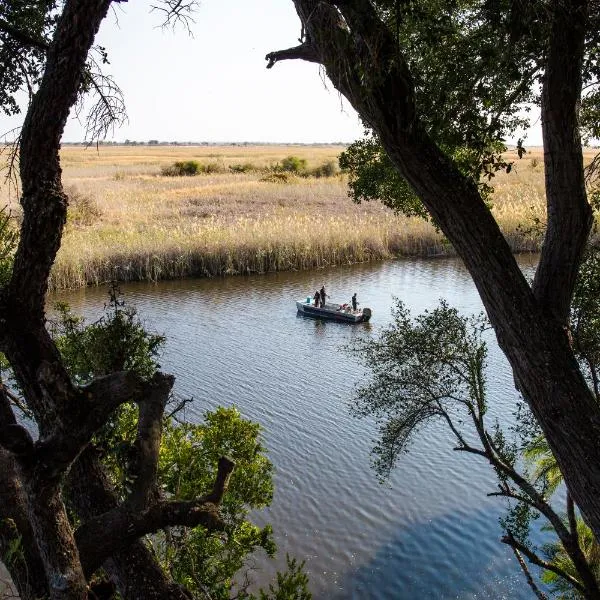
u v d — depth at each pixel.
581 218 7.24
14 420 6.39
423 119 7.71
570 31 6.98
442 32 7.42
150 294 38.06
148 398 6.36
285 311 34.59
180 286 40.22
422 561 14.99
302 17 6.69
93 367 8.87
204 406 22.14
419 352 11.53
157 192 71.12
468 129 7.82
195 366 26.08
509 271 6.81
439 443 19.72
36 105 5.72
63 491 7.16
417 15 7.22
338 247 46.41
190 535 9.92
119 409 8.77
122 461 6.50
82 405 5.72
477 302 35.22
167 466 10.05
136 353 8.99
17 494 6.34
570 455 6.68
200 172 96.00
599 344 10.19
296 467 18.53
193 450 10.38
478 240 6.77
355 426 20.81
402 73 6.48
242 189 72.81
